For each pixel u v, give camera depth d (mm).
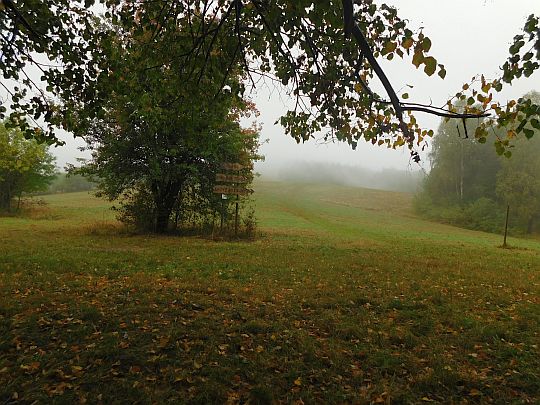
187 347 5309
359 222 43188
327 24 4680
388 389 4453
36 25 6062
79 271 9953
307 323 6582
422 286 9750
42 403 3982
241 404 4160
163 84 6250
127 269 10578
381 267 12562
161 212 22359
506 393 4465
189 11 5387
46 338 5414
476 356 5414
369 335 6051
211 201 22562
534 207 46812
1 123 33062
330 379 4668
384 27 4223
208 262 12273
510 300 8633
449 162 57438
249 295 8180
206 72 5820
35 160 35000
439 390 4512
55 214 36188
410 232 34219
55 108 6930
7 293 7465
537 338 6184
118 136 20328
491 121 4172
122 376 4562
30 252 12836
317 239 23219
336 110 5516
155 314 6531
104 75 6258
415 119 4949
